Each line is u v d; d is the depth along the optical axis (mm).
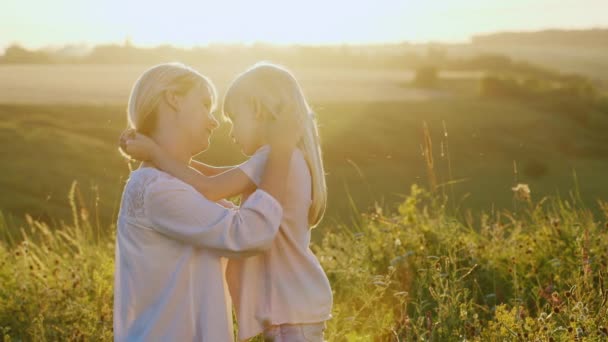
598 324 3135
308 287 2424
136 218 2340
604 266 3959
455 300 3598
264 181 2338
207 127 2465
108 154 54375
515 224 5355
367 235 5188
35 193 39969
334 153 67125
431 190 5395
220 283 2357
